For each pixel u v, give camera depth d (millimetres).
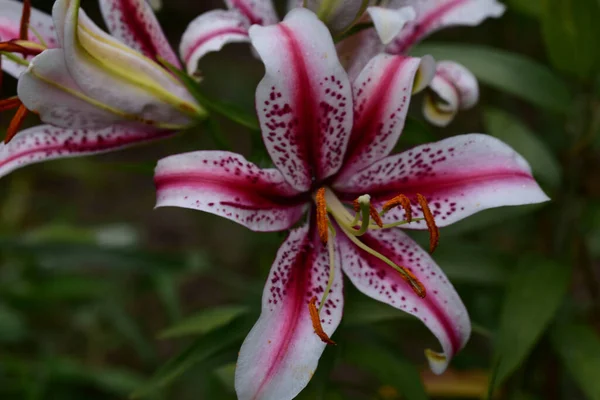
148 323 1489
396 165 701
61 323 1399
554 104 863
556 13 838
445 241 841
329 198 707
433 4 746
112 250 1000
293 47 665
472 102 747
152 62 706
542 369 939
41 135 720
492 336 800
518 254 858
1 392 1120
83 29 679
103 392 1229
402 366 772
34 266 1127
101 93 690
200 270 1019
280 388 663
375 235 708
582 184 898
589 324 901
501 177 686
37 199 1679
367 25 715
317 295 692
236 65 1800
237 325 734
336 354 739
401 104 687
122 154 1744
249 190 682
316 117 682
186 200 663
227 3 738
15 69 742
